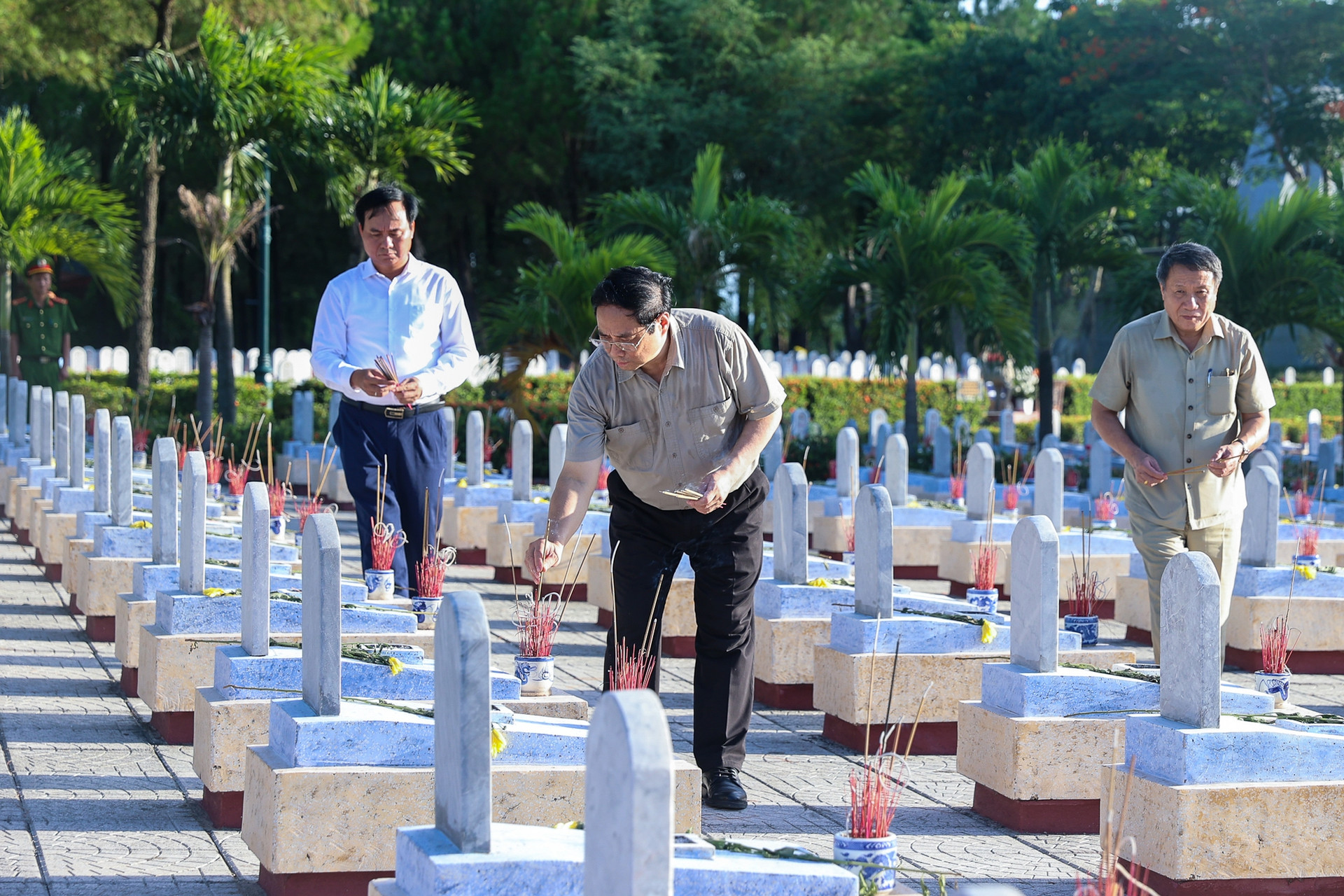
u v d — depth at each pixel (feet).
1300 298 60.80
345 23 82.94
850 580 25.20
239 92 63.62
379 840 13.64
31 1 74.74
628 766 8.02
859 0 130.82
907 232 63.21
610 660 17.13
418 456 22.89
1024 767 16.83
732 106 114.62
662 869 8.01
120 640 23.27
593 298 15.28
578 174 131.23
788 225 65.82
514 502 38.68
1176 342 20.03
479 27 127.44
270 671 16.52
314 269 157.79
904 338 64.69
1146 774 14.66
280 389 79.77
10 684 23.29
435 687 11.14
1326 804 14.25
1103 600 35.42
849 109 122.01
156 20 76.23
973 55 114.32
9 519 46.96
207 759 16.15
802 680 23.88
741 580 16.87
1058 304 75.72
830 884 10.79
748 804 17.29
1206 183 63.26
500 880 10.12
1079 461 64.64
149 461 48.32
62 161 68.03
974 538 36.42
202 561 20.52
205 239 66.64
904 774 19.66
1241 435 20.01
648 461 16.47
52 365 56.65
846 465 42.39
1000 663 18.15
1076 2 110.73
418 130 67.15
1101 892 13.01
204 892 13.83
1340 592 28.91
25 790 17.20
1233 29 98.53
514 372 63.62
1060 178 68.03
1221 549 20.08
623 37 117.80
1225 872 14.05
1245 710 16.90
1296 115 100.07
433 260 150.30
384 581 22.08
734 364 16.26
